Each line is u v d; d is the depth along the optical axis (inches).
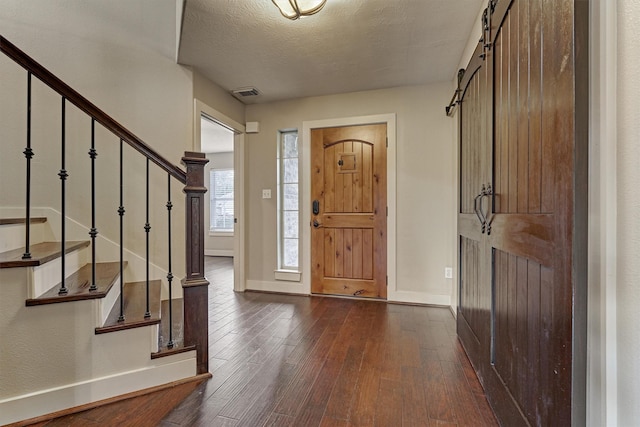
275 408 56.5
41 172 84.7
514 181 46.4
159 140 101.0
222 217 270.5
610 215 28.1
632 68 26.0
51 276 61.7
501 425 51.0
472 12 75.6
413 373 68.8
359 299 127.4
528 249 41.1
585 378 30.3
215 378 66.8
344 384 64.4
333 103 130.8
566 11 31.6
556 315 34.0
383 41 88.8
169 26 102.2
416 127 120.8
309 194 134.6
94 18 92.1
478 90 67.4
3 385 51.4
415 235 121.3
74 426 51.8
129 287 91.8
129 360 61.0
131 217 97.7
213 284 156.6
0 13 81.0
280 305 119.7
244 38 88.0
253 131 140.8
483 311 62.5
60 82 55.4
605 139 28.4
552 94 34.8
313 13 70.7
